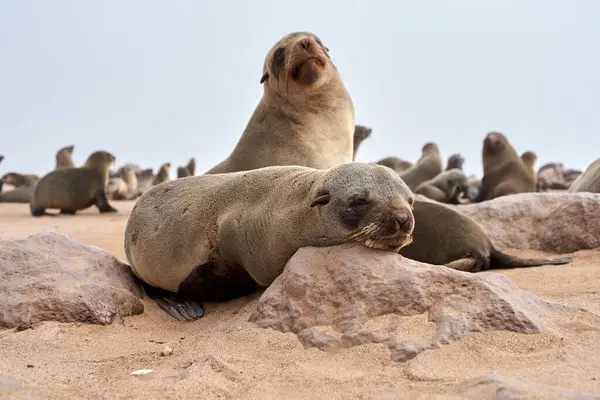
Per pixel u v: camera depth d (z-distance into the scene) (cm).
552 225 972
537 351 421
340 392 384
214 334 538
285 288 525
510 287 487
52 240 700
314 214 552
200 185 694
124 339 565
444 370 403
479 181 2403
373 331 462
